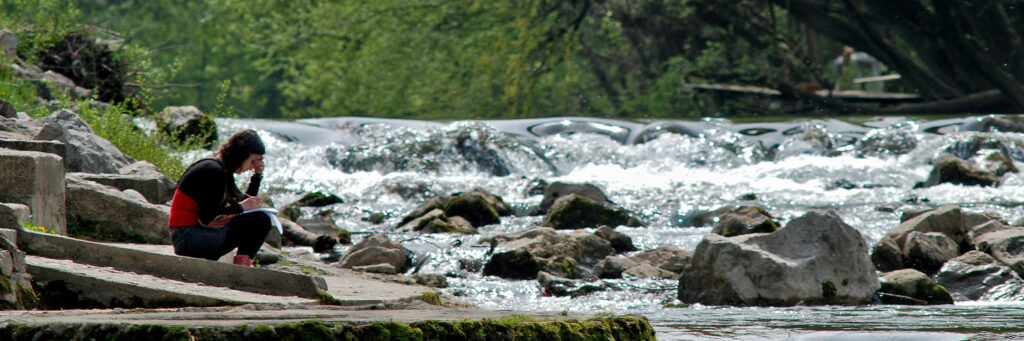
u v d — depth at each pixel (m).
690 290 23.97
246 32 127.06
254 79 178.75
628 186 53.62
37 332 9.84
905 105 110.00
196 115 53.81
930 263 27.48
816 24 107.06
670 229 39.22
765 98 120.56
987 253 27.77
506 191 51.84
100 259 17.84
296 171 60.22
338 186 52.16
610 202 45.16
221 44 158.50
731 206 41.06
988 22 96.25
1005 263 26.64
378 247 28.70
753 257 22.97
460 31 117.44
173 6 170.38
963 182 51.62
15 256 15.38
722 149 65.25
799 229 23.70
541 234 29.94
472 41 116.81
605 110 135.88
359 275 25.53
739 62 121.81
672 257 28.84
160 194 28.00
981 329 15.78
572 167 64.12
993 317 18.52
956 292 24.80
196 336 9.52
